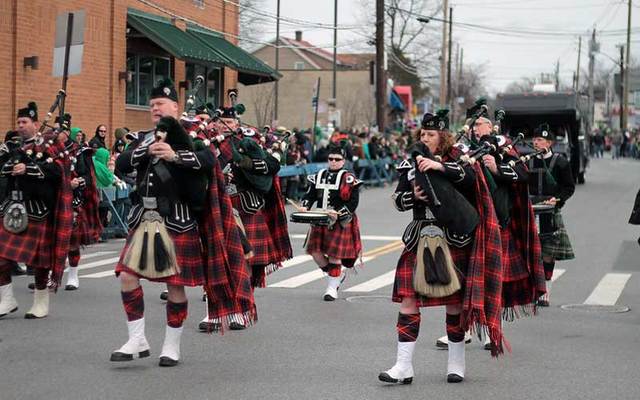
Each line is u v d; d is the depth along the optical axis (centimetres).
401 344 748
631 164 5722
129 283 798
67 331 936
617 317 1057
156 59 2645
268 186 1015
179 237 778
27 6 2052
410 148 744
